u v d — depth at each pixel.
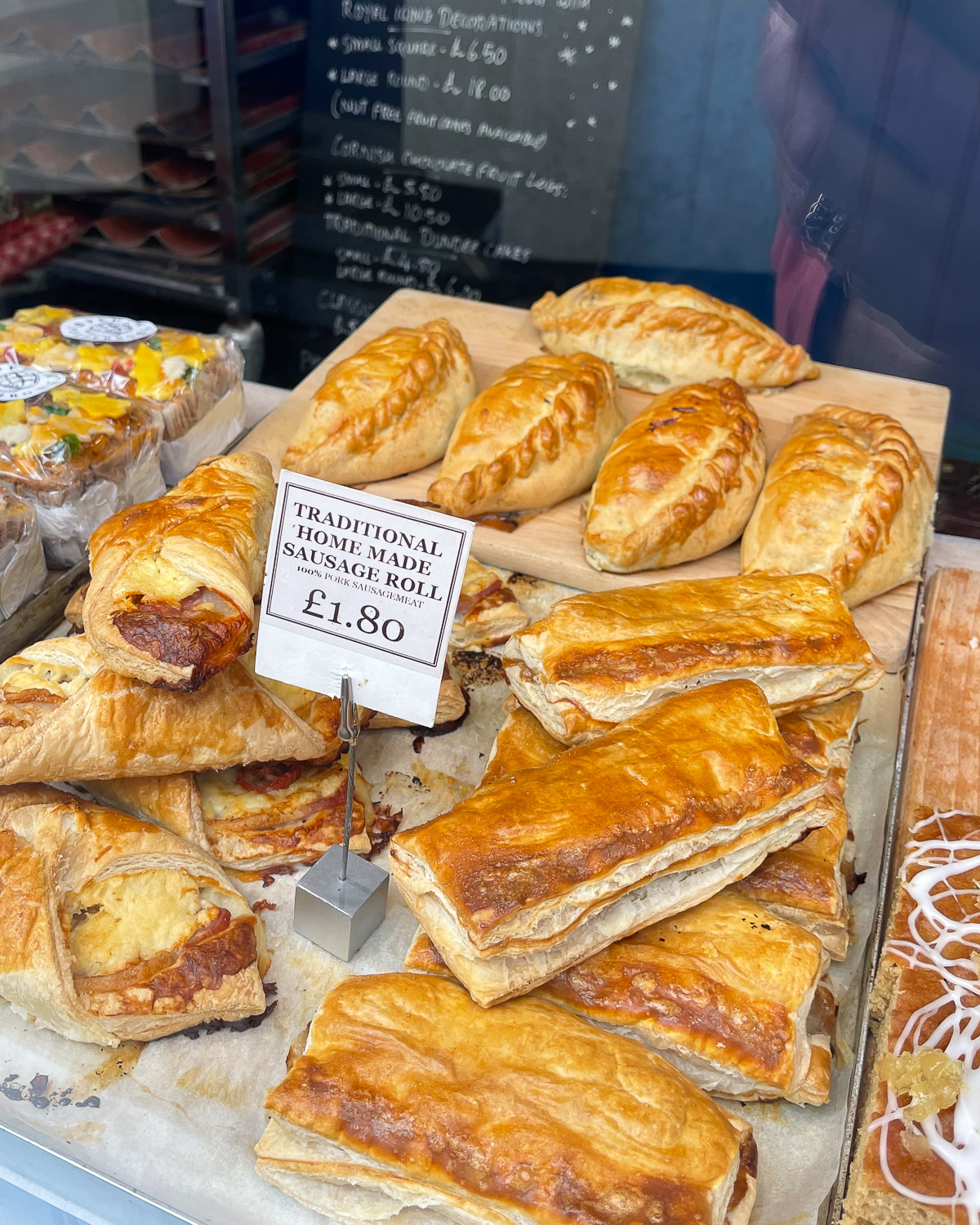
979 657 0.56
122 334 0.68
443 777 0.50
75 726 0.41
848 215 0.91
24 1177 0.37
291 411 0.73
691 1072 0.38
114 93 0.93
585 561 0.62
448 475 0.64
